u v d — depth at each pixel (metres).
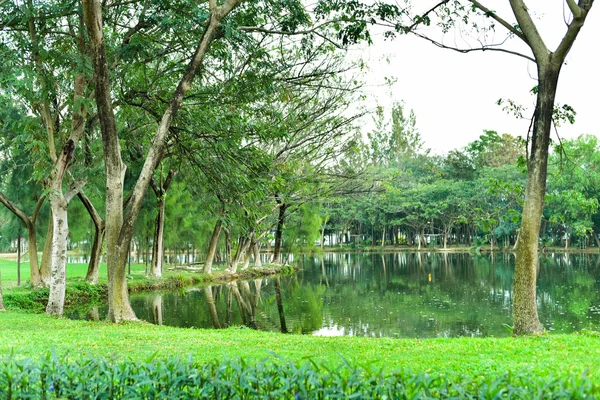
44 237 29.50
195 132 18.95
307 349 10.88
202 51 16.97
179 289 35.41
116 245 17.14
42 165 19.22
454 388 4.09
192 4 16.75
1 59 18.06
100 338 12.43
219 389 4.38
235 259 44.41
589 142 61.19
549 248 80.31
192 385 4.48
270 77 19.00
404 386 4.13
